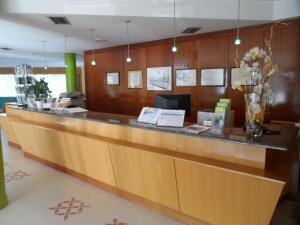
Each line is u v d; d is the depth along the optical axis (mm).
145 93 6324
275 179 1791
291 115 4277
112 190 3143
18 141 4977
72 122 3639
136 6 3881
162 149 2572
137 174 2713
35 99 4684
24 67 5188
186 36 5395
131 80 6594
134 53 6430
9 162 4348
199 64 5277
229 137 2172
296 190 2918
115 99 7094
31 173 3828
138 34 5246
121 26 4543
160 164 2447
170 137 2527
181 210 2467
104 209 2760
